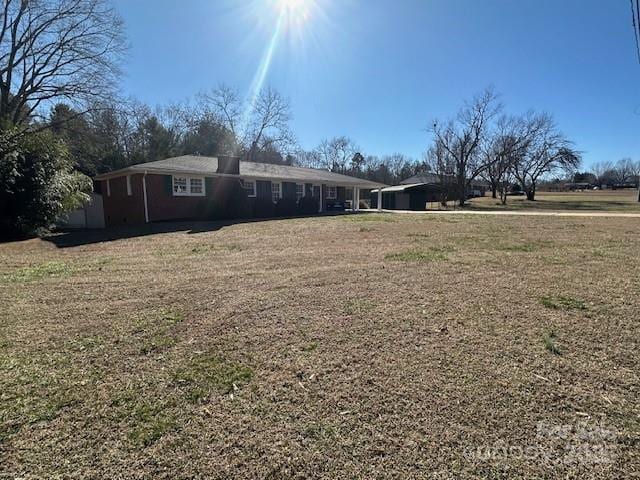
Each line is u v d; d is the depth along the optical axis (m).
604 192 54.31
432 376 2.32
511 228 10.72
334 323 3.23
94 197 18.06
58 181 10.73
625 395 2.10
